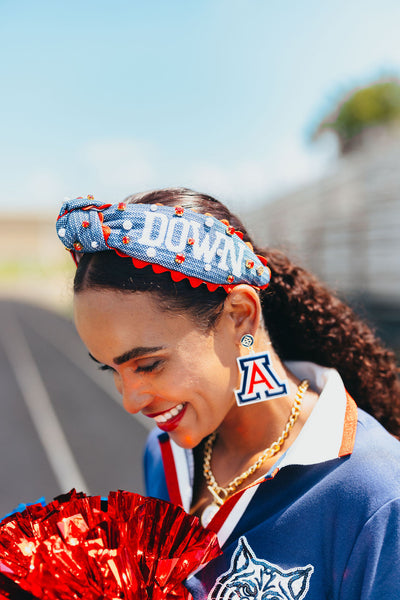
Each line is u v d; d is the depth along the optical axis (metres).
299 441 0.89
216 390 0.87
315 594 0.83
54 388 9.93
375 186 12.25
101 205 0.83
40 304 36.94
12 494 4.96
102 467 5.56
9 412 8.16
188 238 0.82
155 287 0.81
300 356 1.13
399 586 0.77
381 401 1.15
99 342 0.84
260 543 0.87
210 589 0.88
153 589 0.81
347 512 0.83
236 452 1.02
